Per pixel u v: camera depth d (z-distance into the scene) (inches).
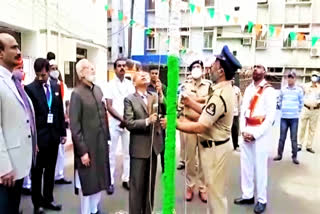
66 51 466.3
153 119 133.5
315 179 219.1
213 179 123.3
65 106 195.3
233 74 119.4
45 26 416.5
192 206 168.7
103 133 142.8
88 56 577.0
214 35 844.0
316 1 799.7
